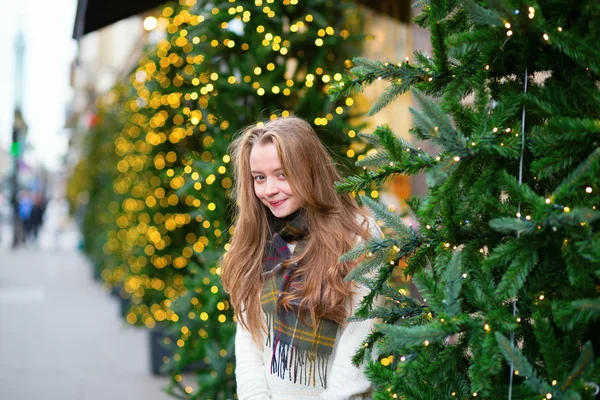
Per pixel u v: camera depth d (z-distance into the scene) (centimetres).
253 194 216
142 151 634
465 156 141
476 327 140
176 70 477
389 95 173
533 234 139
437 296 149
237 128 364
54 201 4303
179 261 582
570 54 136
